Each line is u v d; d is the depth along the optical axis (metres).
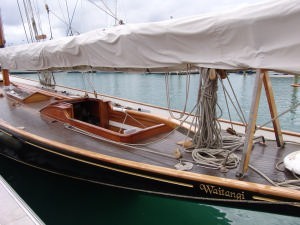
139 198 4.37
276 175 2.65
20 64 5.35
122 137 3.55
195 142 3.28
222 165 2.81
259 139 3.44
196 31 2.46
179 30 2.58
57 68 4.69
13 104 5.75
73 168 3.51
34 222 1.67
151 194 3.01
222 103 10.45
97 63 3.54
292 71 2.03
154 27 2.78
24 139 3.95
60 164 3.65
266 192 2.33
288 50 2.04
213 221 4.00
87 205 4.21
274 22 2.05
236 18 2.22
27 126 4.38
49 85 7.99
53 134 4.00
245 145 2.55
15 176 4.83
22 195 4.29
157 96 13.11
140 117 4.41
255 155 3.09
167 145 3.49
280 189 2.31
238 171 2.62
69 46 3.86
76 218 3.90
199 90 3.06
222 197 2.54
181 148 3.38
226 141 3.41
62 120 4.50
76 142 3.69
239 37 2.26
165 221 3.94
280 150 3.21
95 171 3.27
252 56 2.22
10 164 5.04
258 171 2.67
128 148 3.46
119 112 4.69
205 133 3.13
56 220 3.84
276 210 2.35
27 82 9.67
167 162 3.05
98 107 4.96
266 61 2.15
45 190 4.45
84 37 3.68
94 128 3.88
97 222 3.84
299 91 13.01
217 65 2.44
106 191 4.03
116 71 3.82
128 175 3.00
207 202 2.67
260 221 4.04
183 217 4.07
